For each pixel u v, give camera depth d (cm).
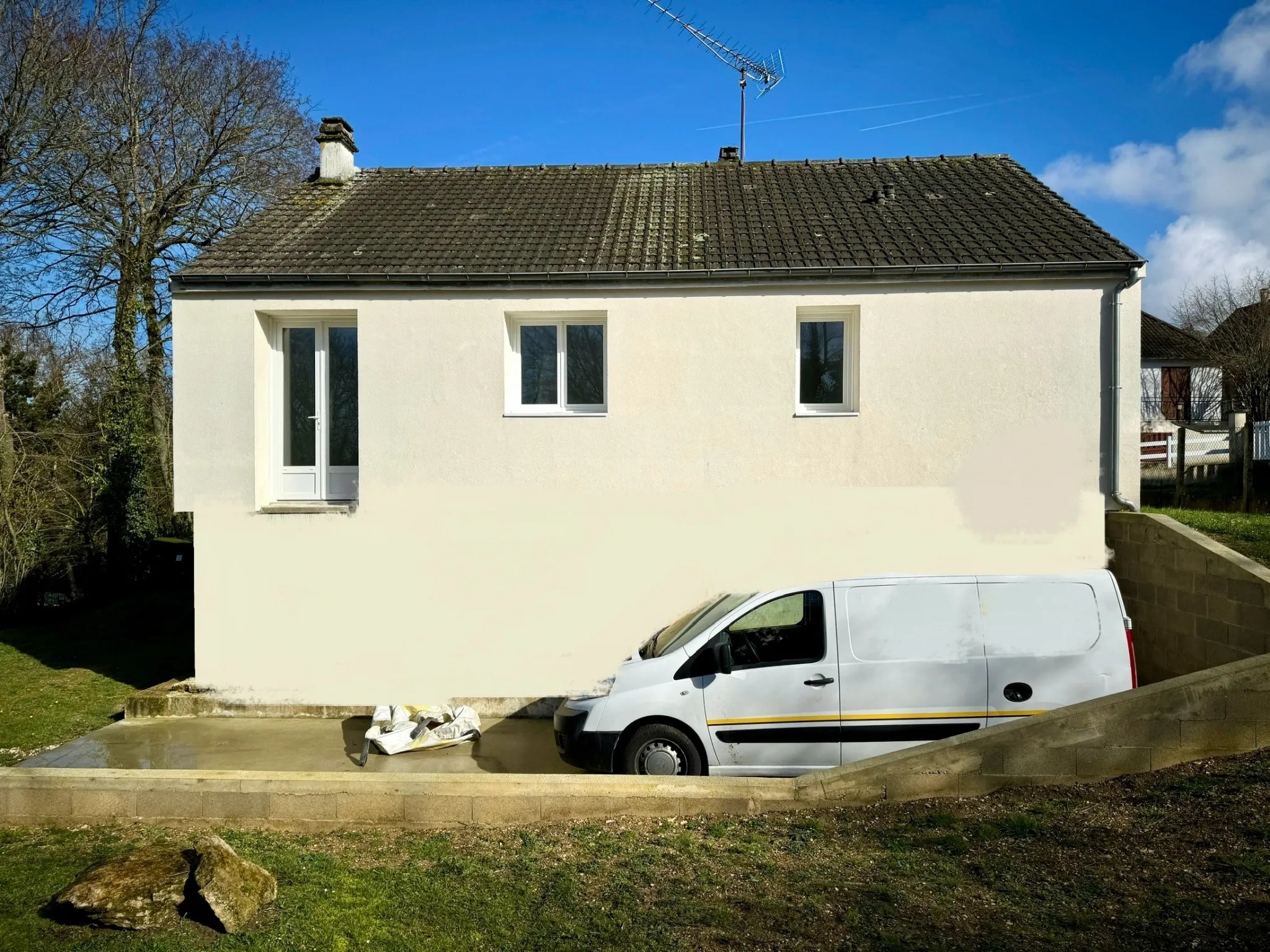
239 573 916
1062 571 625
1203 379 2803
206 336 916
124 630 1396
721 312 898
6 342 1836
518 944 380
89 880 414
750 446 895
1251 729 519
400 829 518
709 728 600
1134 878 408
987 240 942
